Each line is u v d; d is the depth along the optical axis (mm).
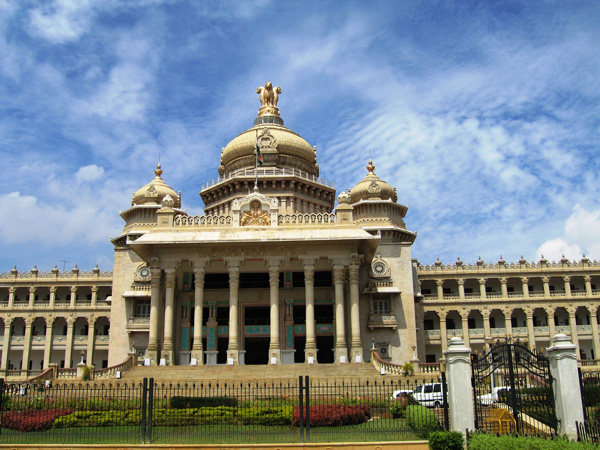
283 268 64938
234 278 58344
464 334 84188
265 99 89562
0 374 80938
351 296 58500
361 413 31078
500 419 25953
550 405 25953
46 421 29281
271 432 27547
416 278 80750
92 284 89688
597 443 21359
